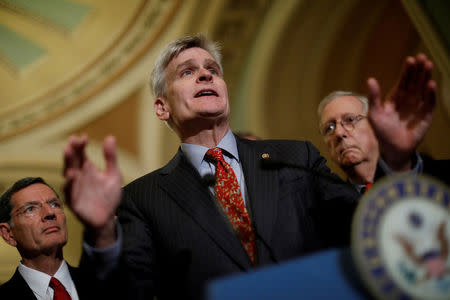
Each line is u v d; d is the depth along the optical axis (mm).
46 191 2268
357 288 859
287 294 835
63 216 2252
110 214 1110
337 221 1437
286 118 7121
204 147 1636
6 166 7664
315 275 859
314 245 1378
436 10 5219
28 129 7727
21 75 7637
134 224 1489
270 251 1321
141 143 7648
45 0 7277
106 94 7578
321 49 6859
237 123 7133
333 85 6988
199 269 1346
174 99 1690
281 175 1494
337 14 6605
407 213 895
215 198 1488
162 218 1468
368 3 6449
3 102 7668
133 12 7090
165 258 1430
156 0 6887
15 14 7348
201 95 1661
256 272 844
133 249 1400
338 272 867
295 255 1333
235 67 6996
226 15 6730
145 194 1551
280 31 6773
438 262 871
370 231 866
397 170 1200
